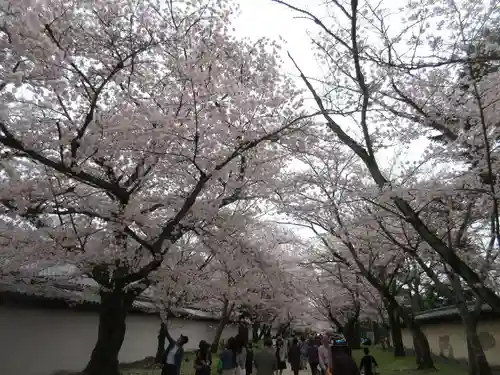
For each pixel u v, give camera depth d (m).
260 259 12.40
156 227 10.21
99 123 8.36
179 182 11.10
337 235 13.45
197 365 9.95
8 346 11.55
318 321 43.34
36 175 9.12
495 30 8.09
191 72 8.59
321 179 11.73
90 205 9.27
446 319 19.70
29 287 10.65
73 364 14.13
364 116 7.89
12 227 9.76
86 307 14.16
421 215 10.85
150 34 9.27
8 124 8.28
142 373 14.73
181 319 25.22
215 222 10.95
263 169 11.48
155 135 9.01
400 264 16.59
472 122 9.23
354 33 7.37
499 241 6.88
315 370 15.54
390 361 20.22
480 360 10.66
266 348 10.36
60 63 7.82
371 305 22.53
